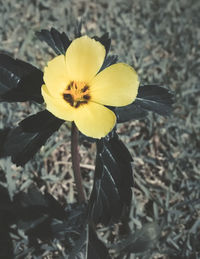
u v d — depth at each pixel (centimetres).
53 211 29
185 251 30
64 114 20
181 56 44
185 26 47
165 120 39
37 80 22
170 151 37
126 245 29
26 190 32
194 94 41
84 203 28
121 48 43
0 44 40
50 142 35
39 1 45
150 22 47
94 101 22
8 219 30
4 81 22
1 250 29
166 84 41
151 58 44
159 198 33
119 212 24
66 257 29
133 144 36
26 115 37
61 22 44
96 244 27
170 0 49
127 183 22
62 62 21
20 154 22
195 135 38
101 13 46
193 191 34
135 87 21
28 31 42
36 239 29
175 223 32
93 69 22
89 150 36
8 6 43
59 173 34
